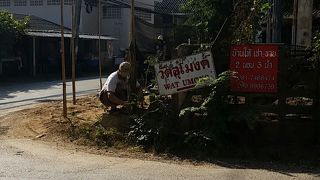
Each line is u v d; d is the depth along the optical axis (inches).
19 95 586.2
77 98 513.3
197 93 270.7
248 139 260.5
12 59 922.1
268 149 251.4
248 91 261.3
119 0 1309.1
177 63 271.9
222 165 232.8
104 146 273.1
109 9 1307.8
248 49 261.4
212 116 257.6
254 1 284.0
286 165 231.1
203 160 242.2
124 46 1301.7
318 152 245.1
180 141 260.1
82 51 1161.4
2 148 272.4
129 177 210.8
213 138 251.1
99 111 369.7
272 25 461.4
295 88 257.1
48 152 261.7
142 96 301.7
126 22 1300.4
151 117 278.4
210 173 217.0
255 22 316.5
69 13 1234.6
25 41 962.7
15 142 289.1
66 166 231.3
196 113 266.8
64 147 273.7
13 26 858.8
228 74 256.8
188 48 274.1
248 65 261.7
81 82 787.4
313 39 313.3
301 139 257.3
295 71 257.1
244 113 252.7
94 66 1106.7
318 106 255.1
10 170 223.5
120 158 247.8
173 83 273.1
